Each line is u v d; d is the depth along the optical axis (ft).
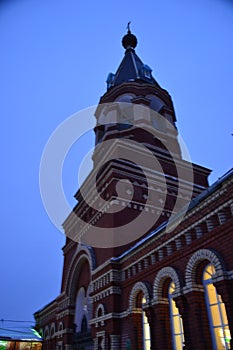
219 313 38.24
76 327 81.51
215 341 37.81
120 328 58.13
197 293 40.93
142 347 51.83
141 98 105.19
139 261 57.06
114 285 61.52
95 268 72.95
